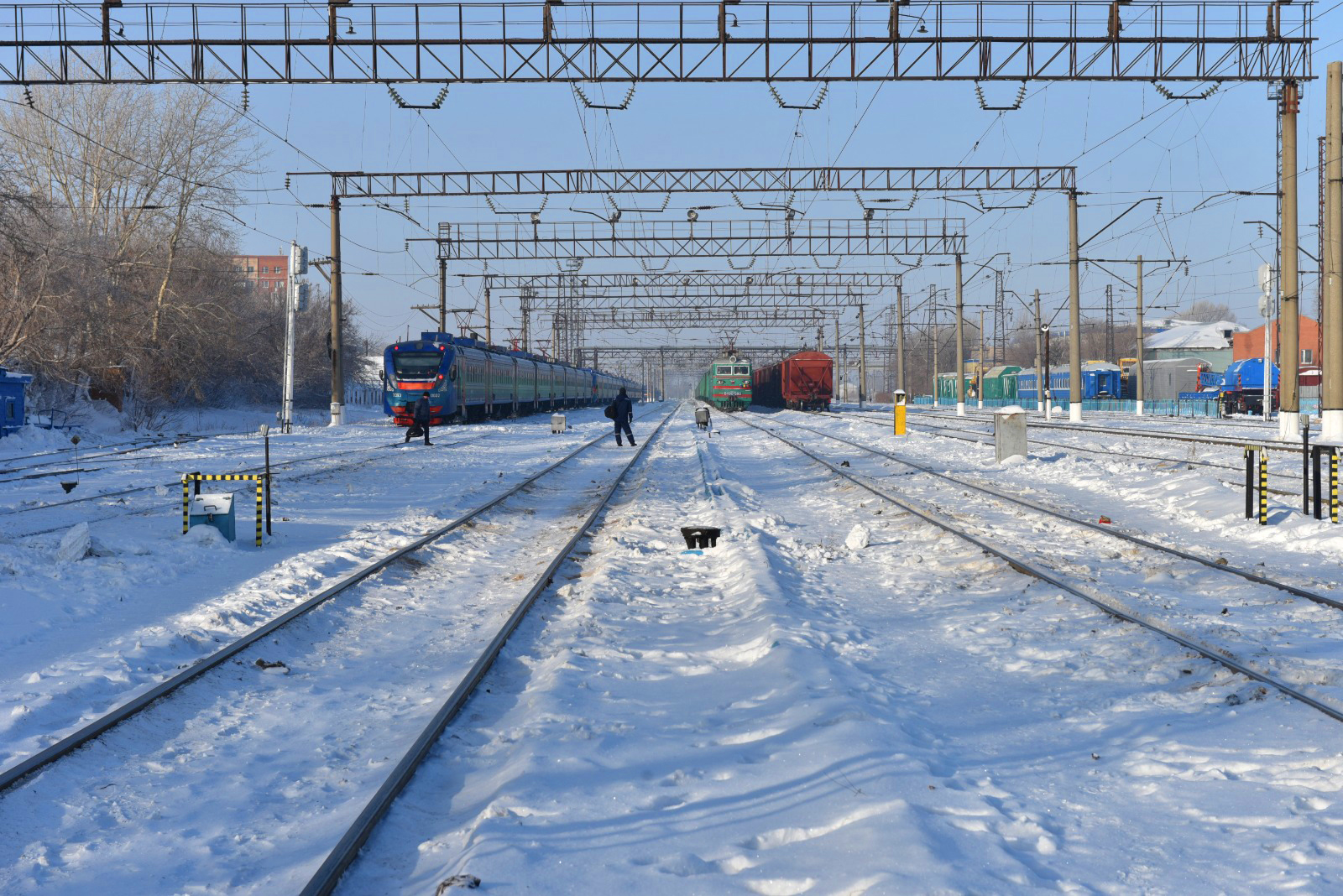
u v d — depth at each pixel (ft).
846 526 54.03
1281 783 17.33
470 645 28.71
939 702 23.00
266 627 28.40
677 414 269.85
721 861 14.74
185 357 169.58
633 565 41.22
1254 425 146.30
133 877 15.12
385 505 62.28
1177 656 24.94
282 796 18.19
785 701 22.25
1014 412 85.81
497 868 14.29
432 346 154.10
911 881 13.38
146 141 167.43
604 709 22.44
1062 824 16.11
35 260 136.05
